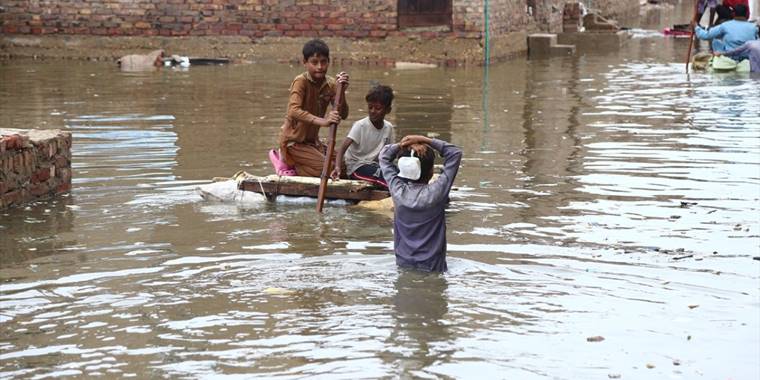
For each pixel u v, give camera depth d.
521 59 24.80
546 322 6.23
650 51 26.50
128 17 24.53
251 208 9.36
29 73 21.39
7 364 5.56
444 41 23.31
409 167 7.34
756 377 5.40
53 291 6.86
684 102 16.53
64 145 10.05
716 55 21.44
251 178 9.72
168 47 24.45
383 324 6.16
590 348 5.80
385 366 5.51
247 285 6.95
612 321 6.26
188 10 24.33
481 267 7.38
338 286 6.91
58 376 5.39
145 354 5.70
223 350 5.75
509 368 5.50
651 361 5.62
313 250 7.85
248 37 24.28
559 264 7.46
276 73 21.50
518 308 6.48
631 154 11.93
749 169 10.97
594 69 22.17
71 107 15.99
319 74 10.00
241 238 8.23
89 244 8.07
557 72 21.59
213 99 17.09
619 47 27.33
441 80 20.16
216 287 6.90
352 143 9.79
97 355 5.69
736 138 12.96
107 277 7.16
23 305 6.55
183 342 5.88
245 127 13.99
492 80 20.11
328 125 9.44
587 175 10.73
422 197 7.19
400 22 23.73
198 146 12.52
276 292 6.77
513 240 8.14
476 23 23.09
